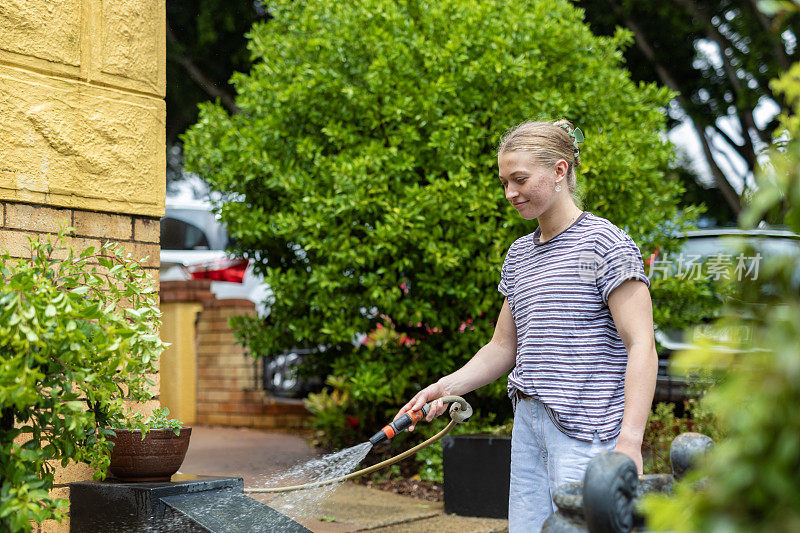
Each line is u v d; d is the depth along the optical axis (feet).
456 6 18.92
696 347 3.55
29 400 6.49
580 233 7.88
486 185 17.66
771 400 3.18
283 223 18.12
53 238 10.75
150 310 8.77
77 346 6.88
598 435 7.55
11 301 6.54
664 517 3.38
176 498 9.56
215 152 19.79
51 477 7.38
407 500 16.70
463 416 8.87
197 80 43.27
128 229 11.80
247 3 41.37
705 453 5.02
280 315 19.98
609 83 19.76
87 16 11.32
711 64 46.34
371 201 17.67
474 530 14.16
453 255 17.17
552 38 18.92
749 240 3.69
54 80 10.88
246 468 18.16
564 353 7.72
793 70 3.91
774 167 3.72
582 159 17.44
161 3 12.44
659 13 42.83
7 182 10.27
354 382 18.07
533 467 8.13
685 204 46.70
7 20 10.36
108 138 11.51
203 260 32.68
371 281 17.69
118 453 9.95
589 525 4.39
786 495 3.11
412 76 18.43
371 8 18.67
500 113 18.08
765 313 3.52
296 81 19.20
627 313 7.47
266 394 27.63
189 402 28.60
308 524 14.03
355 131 18.88
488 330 18.04
